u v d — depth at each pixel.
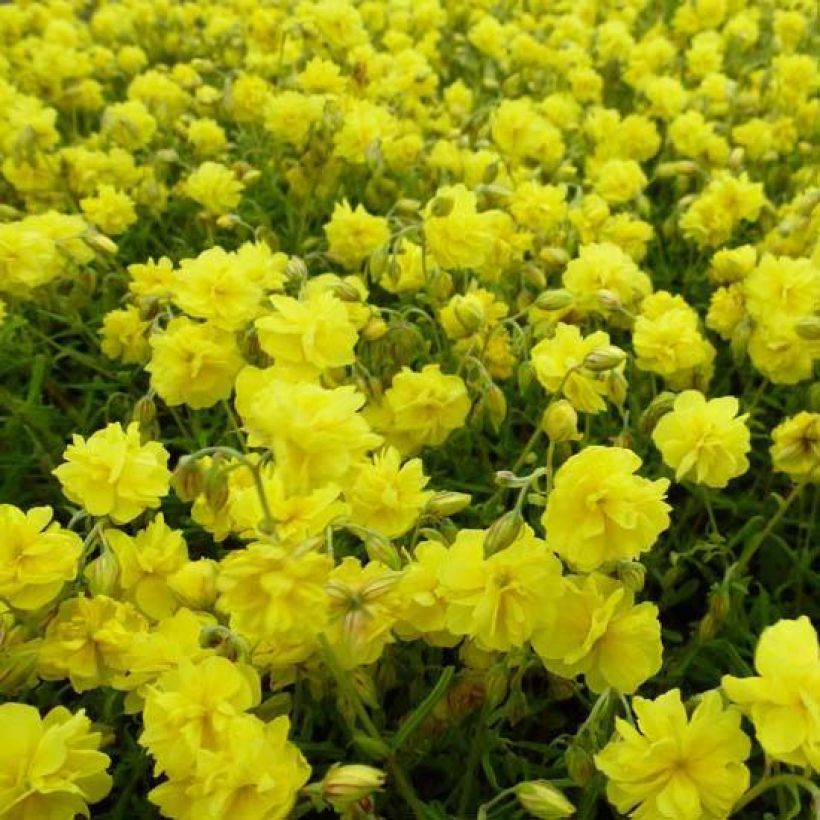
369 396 0.28
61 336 0.41
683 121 0.50
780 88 0.56
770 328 0.31
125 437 0.23
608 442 0.34
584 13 0.74
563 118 0.53
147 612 0.22
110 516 0.23
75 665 0.21
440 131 0.54
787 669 0.16
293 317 0.21
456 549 0.19
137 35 0.72
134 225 0.48
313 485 0.16
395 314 0.32
